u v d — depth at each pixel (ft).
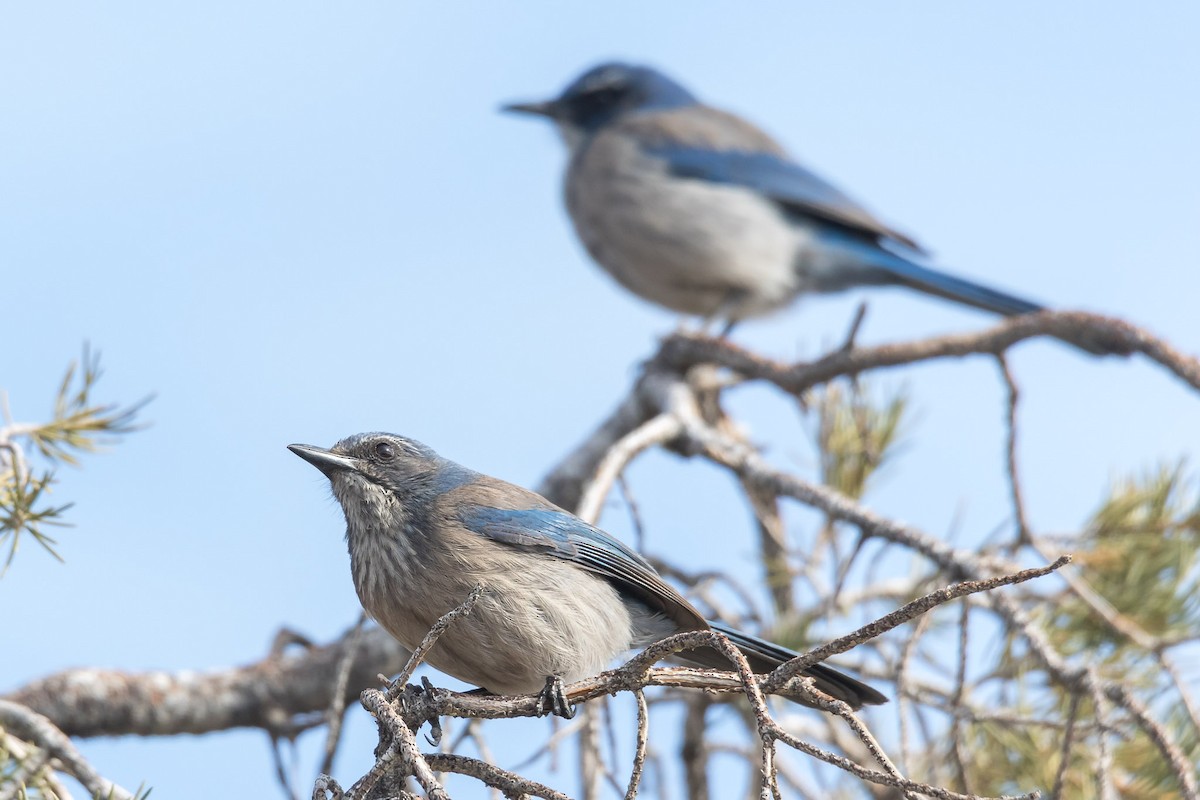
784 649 38.86
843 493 47.75
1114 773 37.24
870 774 22.74
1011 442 43.34
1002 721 34.94
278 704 46.65
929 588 41.14
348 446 40.32
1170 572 41.75
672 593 38.70
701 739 42.93
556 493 55.83
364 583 38.22
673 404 51.39
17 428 31.45
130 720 44.80
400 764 24.90
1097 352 49.42
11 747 26.99
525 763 34.06
